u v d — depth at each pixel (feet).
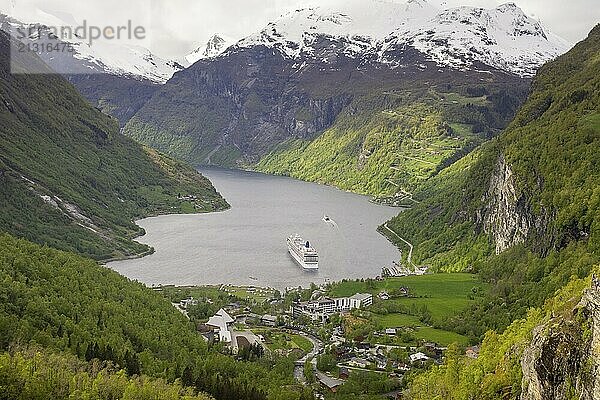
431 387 507.30
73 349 552.41
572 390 297.53
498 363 436.35
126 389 478.18
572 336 307.99
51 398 451.12
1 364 450.71
